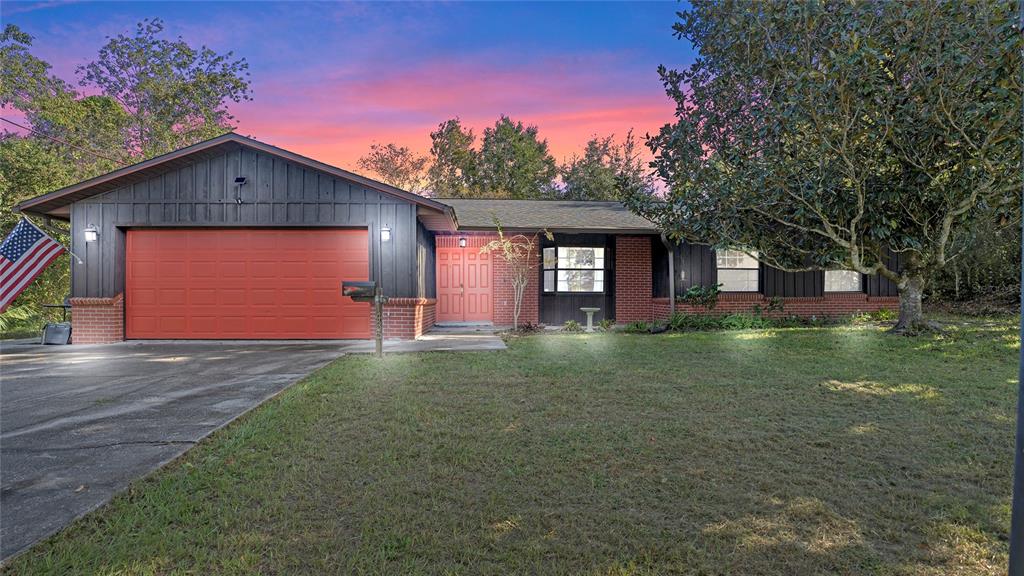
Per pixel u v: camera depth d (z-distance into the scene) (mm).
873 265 10148
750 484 3002
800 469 3229
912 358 7262
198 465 3314
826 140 7809
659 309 13164
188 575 2096
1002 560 2203
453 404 4836
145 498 2801
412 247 10023
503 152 35875
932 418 4344
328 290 10133
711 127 9680
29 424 4266
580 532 2445
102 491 2898
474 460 3387
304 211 9977
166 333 10070
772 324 12109
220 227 10086
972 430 3992
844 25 7551
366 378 6070
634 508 2703
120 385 5887
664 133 10148
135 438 3875
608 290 13367
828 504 2740
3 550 2254
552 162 37469
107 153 22844
